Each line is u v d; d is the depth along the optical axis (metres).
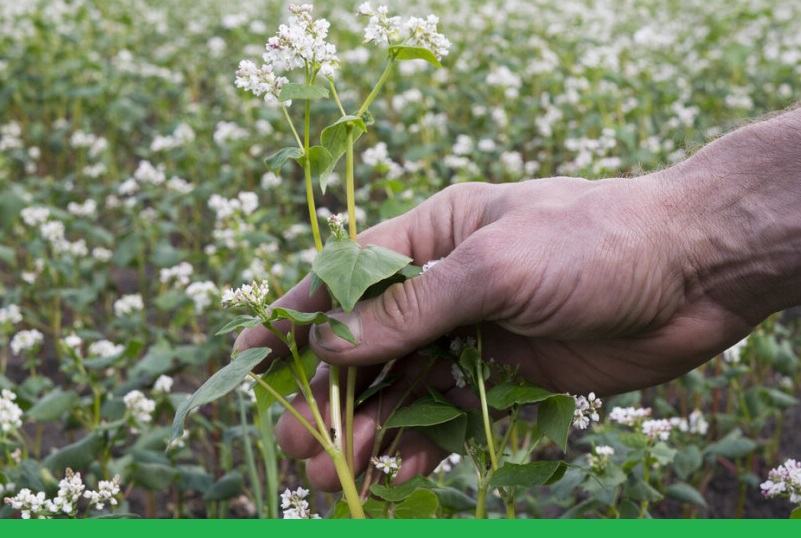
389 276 0.58
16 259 1.34
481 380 0.60
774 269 0.61
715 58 1.78
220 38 2.17
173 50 1.94
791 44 1.84
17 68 1.71
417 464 0.65
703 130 1.38
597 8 2.30
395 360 0.65
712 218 0.61
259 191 1.41
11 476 0.73
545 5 2.31
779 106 1.59
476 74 1.62
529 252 0.60
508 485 0.59
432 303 0.60
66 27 2.06
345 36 1.91
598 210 0.61
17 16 2.08
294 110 1.49
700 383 0.86
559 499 0.70
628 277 0.61
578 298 0.60
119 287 1.29
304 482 0.82
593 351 0.65
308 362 0.61
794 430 0.98
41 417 0.79
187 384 1.05
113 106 1.53
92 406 0.83
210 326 0.96
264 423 0.71
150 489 0.76
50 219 1.27
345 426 0.63
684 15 2.39
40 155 1.64
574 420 0.61
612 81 1.42
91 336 0.93
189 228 1.36
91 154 1.46
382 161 0.97
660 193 0.62
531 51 1.89
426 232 0.66
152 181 1.25
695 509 0.87
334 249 0.58
